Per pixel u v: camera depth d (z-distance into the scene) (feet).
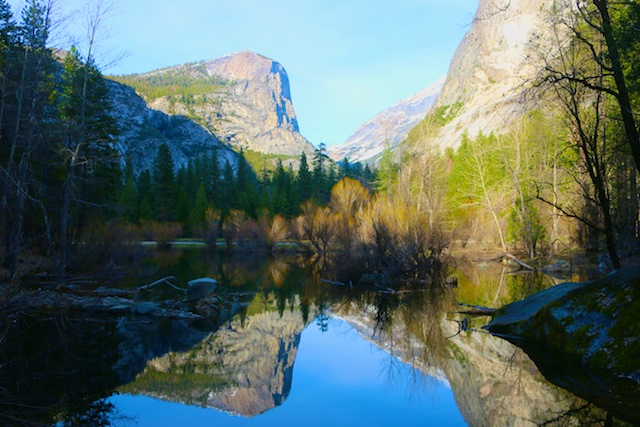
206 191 236.43
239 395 22.93
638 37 25.75
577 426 16.92
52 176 71.31
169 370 27.37
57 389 23.27
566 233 103.60
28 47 53.42
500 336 33.50
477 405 19.89
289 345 34.17
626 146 42.29
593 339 24.48
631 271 25.81
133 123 477.77
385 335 36.76
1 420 18.60
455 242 108.47
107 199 96.12
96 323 39.96
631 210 58.75
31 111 50.98
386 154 147.74
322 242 119.55
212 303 48.29
